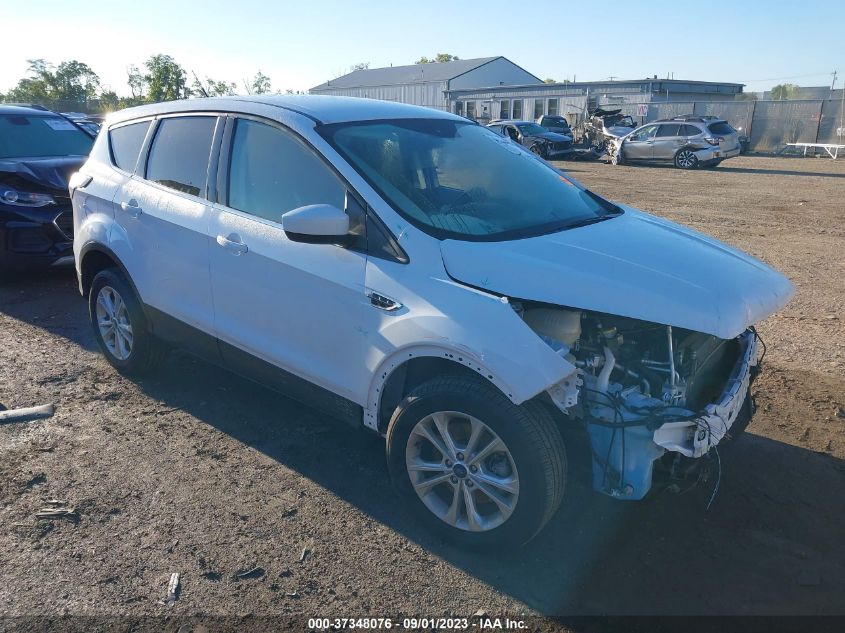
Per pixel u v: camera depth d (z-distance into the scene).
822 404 4.69
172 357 5.44
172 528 3.36
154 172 4.54
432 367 3.23
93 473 3.83
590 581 3.02
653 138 25.20
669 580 3.03
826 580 3.04
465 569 3.10
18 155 8.09
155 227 4.38
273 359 3.81
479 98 45.44
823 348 5.74
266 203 3.81
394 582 3.02
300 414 4.54
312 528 3.37
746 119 32.91
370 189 3.37
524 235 3.36
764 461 3.97
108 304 5.00
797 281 7.95
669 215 12.88
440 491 3.32
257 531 3.34
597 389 2.98
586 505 3.55
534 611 2.85
